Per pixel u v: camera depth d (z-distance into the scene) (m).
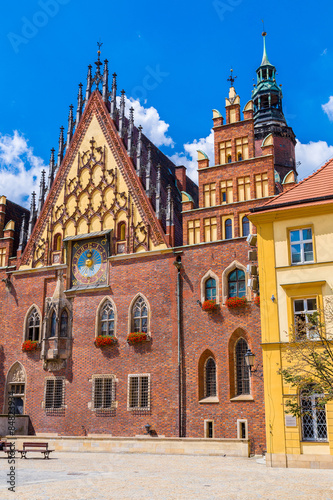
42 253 44.84
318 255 27.55
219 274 37.12
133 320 39.62
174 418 36.16
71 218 44.19
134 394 38.09
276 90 63.12
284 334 27.09
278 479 20.75
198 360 36.41
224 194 38.97
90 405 39.34
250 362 29.75
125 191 42.47
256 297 34.91
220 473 22.58
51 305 42.56
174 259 39.06
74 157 45.53
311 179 30.19
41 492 17.47
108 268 41.38
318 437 25.52
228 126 40.22
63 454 31.20
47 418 40.69
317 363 22.00
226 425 34.56
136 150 44.47
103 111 45.12
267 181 37.75
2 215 48.22
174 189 49.34
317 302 26.95
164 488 18.45
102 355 39.88
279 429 25.92
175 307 38.03
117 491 17.78
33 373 42.25
